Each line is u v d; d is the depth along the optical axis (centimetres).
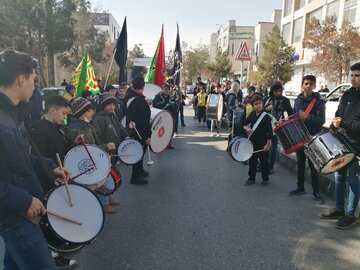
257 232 422
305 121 519
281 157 773
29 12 1862
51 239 239
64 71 3700
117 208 497
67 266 336
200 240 400
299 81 3031
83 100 425
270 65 2658
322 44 1808
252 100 613
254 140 607
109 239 400
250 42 4366
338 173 451
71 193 255
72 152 362
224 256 364
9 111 204
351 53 1698
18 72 207
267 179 617
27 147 221
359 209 454
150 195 555
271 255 368
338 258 363
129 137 568
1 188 191
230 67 4319
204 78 5306
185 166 750
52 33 1978
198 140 1093
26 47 2000
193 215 474
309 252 375
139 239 401
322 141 423
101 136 511
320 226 441
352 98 413
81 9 2719
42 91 1276
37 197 217
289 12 3528
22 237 207
